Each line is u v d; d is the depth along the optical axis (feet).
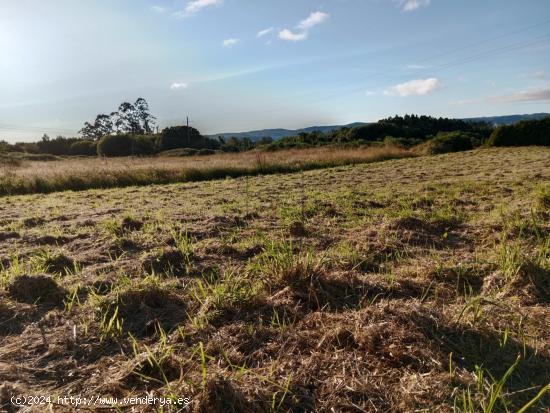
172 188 36.88
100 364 7.42
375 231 15.81
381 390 6.54
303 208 21.17
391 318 8.29
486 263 11.85
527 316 8.71
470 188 28.02
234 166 53.01
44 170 46.80
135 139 160.86
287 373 7.02
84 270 12.26
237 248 14.08
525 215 17.25
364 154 70.85
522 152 63.98
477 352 7.47
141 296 9.84
